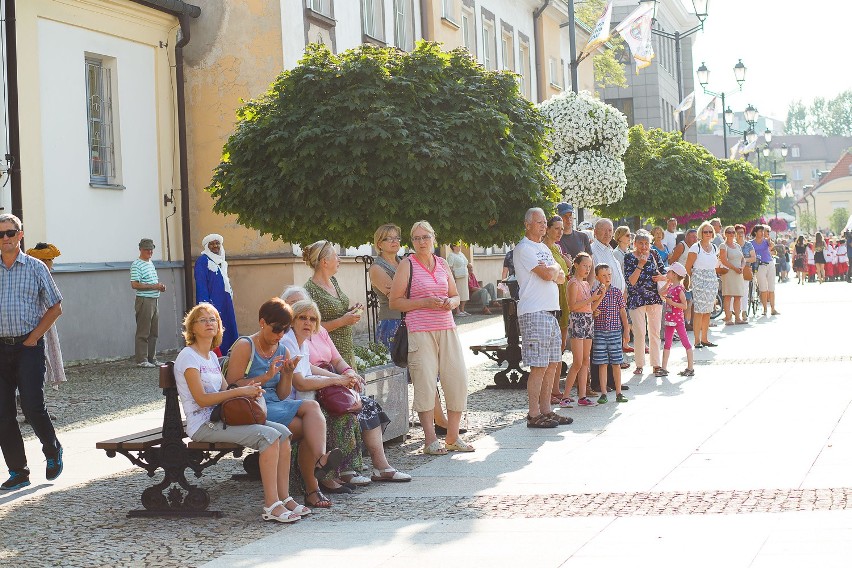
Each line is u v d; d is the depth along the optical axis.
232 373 8.34
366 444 9.10
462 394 10.17
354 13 25.30
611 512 7.33
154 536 7.45
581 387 12.78
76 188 19.25
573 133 24.20
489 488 8.44
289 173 11.26
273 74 21.80
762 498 7.45
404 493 8.50
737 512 7.09
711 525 6.78
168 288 21.55
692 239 19.81
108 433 12.02
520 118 12.00
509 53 38.50
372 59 11.55
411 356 10.15
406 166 11.01
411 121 11.23
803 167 192.12
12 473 9.39
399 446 10.71
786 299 33.34
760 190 40.03
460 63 12.03
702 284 18.66
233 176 11.64
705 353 17.88
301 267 22.22
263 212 11.55
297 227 11.64
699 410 11.75
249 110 12.05
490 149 11.41
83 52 19.61
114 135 20.52
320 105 11.38
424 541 6.84
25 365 9.40
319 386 8.71
